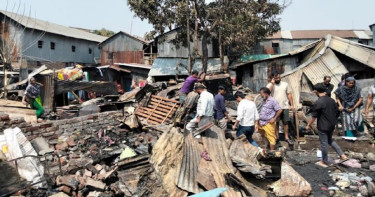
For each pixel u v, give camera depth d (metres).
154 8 22.84
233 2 22.39
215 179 4.91
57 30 30.77
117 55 32.81
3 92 14.19
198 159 5.53
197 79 9.20
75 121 8.09
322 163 6.14
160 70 24.73
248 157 5.79
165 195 4.81
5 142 5.63
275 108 6.84
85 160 6.29
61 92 14.04
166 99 9.83
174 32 30.20
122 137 7.83
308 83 13.41
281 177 5.11
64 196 4.90
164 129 8.02
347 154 6.67
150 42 31.72
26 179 5.07
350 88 7.30
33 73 13.59
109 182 5.62
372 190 4.73
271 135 6.88
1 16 25.64
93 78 25.47
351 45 13.66
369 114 9.66
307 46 15.84
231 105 10.31
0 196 4.64
